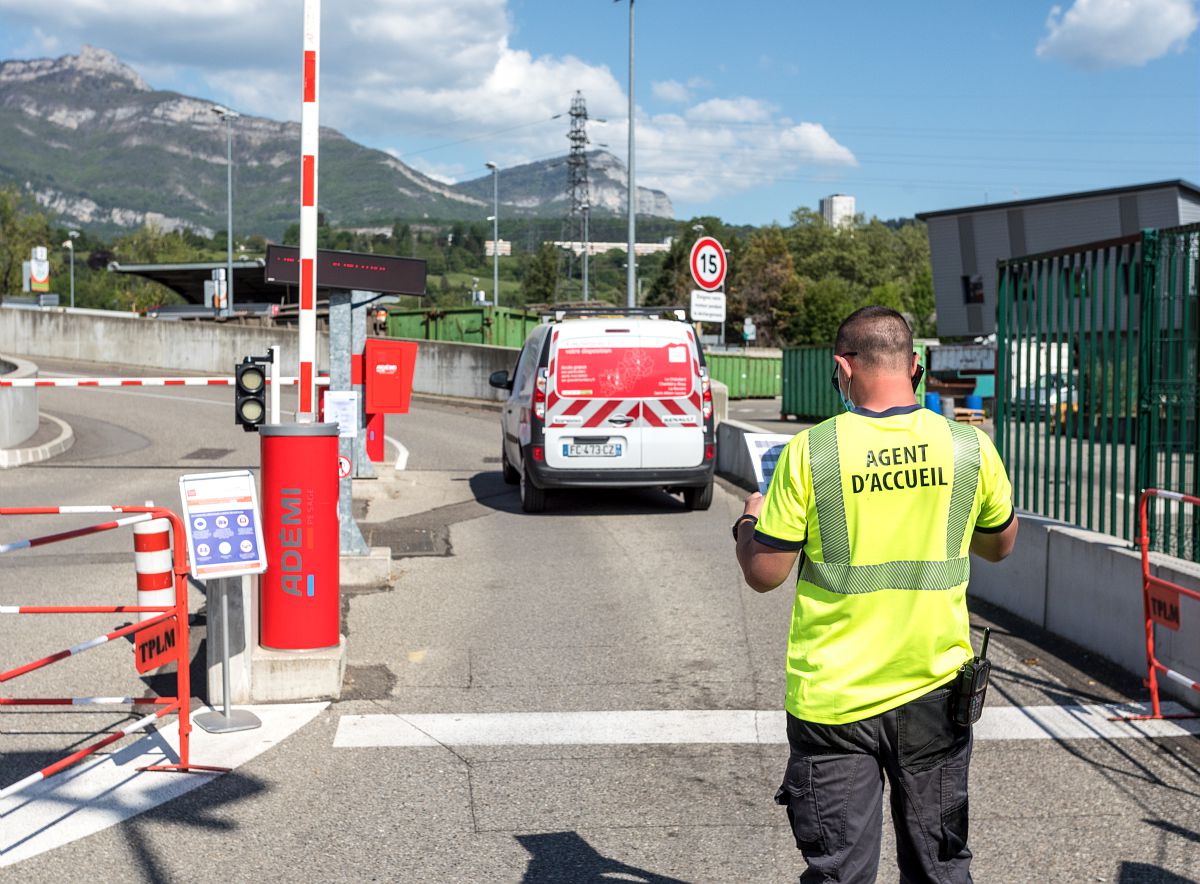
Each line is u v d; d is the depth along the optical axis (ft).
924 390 117.08
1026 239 174.19
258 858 14.03
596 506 45.42
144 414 78.79
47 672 21.95
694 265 51.80
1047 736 18.35
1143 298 22.47
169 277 181.06
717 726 19.12
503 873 13.62
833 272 478.18
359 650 23.79
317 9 25.22
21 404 60.49
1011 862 13.83
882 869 13.78
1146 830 14.73
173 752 17.71
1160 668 18.99
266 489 20.48
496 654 23.54
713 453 42.83
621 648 24.03
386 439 69.92
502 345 113.70
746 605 27.94
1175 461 22.61
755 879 13.48
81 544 35.94
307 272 25.57
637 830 14.92
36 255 202.59
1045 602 25.25
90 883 13.30
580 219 295.69
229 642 19.94
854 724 9.51
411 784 16.49
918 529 9.48
